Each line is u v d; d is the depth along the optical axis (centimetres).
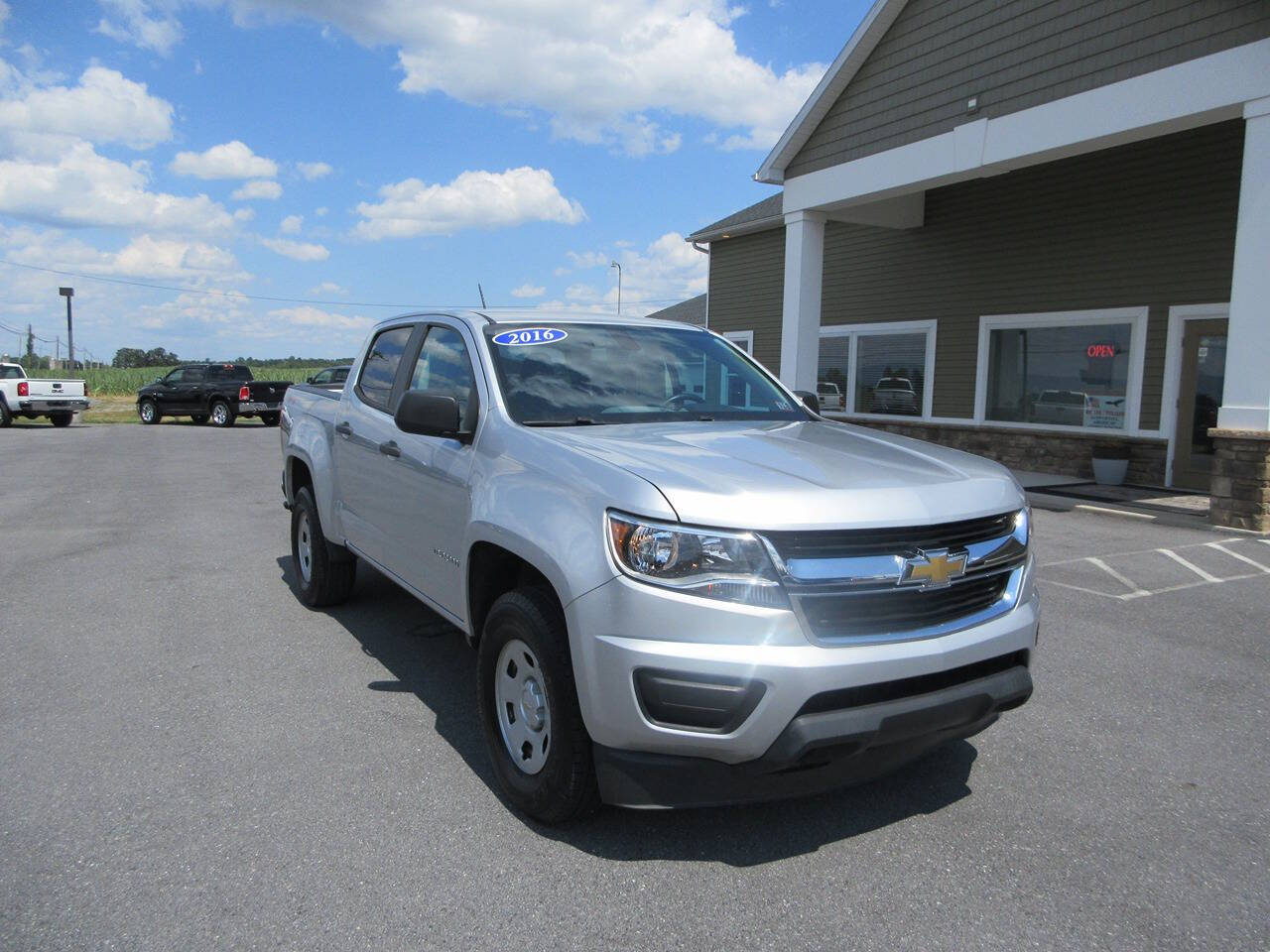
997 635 311
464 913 276
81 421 3106
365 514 511
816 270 1448
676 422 404
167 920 270
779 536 278
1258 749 404
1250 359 905
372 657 514
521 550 322
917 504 299
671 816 338
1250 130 890
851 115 1337
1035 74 1091
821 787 294
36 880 291
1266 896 289
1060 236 1393
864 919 275
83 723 418
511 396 394
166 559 776
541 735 330
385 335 549
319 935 264
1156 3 963
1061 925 273
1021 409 1480
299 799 347
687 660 273
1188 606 643
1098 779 372
